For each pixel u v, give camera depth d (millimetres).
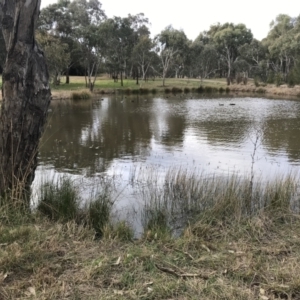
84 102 32594
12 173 4816
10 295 2879
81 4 54250
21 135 4824
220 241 4156
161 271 3342
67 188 5266
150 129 17562
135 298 2879
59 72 47531
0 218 4344
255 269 3387
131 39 57062
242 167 10141
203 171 9438
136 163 10523
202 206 6062
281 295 3008
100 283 3105
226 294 2936
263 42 80062
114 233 4301
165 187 7410
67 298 2879
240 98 40094
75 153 11836
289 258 3635
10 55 4621
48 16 52656
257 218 4816
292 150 12797
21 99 4727
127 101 34531
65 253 3639
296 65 52719
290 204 5812
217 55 73938
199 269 3402
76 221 4816
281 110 26984
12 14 4648
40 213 4723
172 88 51719
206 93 49406
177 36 59938
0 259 3318
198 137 15445
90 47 47031
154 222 5160
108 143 13773
